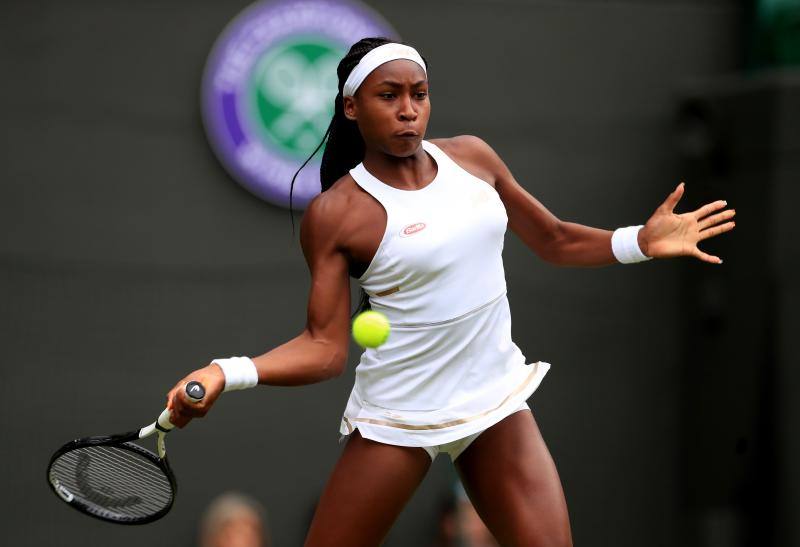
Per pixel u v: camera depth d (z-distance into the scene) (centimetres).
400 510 1331
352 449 1325
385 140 1254
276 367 1227
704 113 3139
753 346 3025
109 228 2881
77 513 2862
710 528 3114
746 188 3031
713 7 3195
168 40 2883
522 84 3095
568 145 3127
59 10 2842
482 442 1310
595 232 1376
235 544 2664
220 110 2884
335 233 1268
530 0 3089
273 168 2908
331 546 1312
